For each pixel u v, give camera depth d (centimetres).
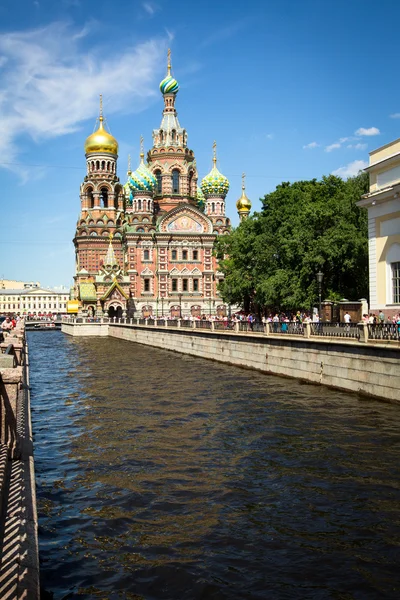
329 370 3036
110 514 1411
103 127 12544
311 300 4784
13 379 1354
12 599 791
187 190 11906
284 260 5206
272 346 3700
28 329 13025
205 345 5031
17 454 1342
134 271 10738
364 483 1580
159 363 4762
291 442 2017
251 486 1586
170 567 1136
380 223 3459
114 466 1798
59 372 4328
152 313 10725
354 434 2083
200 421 2400
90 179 12350
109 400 2966
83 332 9962
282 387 3167
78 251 12238
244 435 2139
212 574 1107
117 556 1190
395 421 2241
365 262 4622
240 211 12094
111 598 1031
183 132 12069
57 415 2619
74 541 1262
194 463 1809
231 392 3078
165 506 1455
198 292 10919
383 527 1300
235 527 1320
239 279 6606
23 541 965
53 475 1725
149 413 2598
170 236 10806
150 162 12025
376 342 2642
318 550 1197
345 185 5334
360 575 1092
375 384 2644
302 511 1402
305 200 5234
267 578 1089
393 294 3369
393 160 3378
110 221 12200
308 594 1031
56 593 1048
